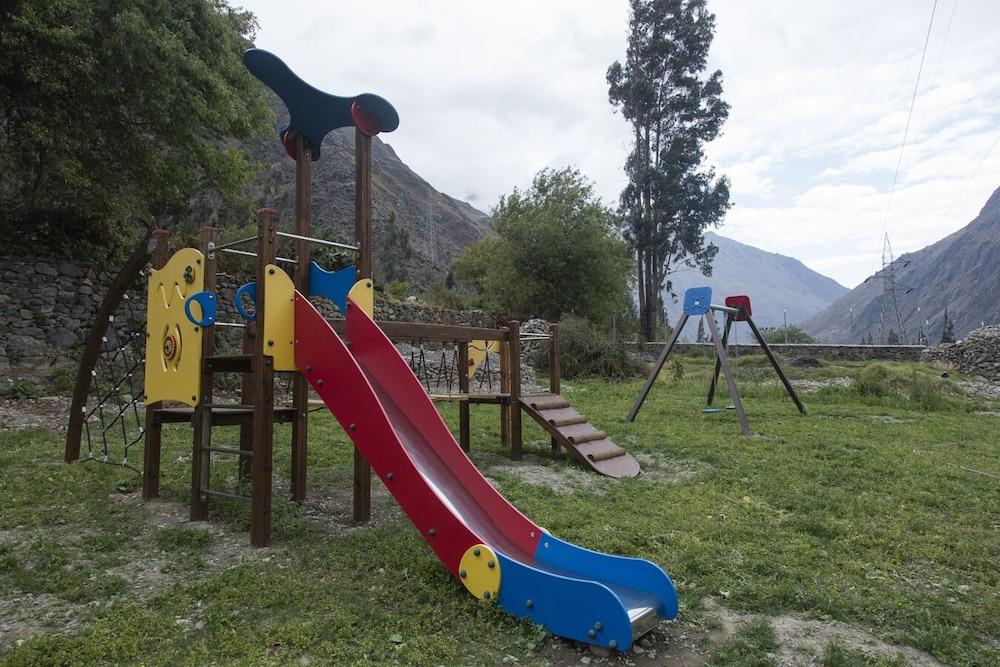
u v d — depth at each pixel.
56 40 10.23
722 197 38.88
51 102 11.07
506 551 3.42
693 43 38.03
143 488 5.02
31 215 11.52
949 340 41.47
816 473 6.29
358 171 4.77
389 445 3.55
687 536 4.22
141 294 12.49
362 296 4.68
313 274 5.00
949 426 10.03
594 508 4.96
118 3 11.12
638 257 39.22
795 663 2.65
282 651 2.60
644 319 39.03
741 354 28.84
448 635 2.80
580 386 17.02
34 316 11.07
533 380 16.92
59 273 11.49
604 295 31.34
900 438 8.67
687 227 38.88
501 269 31.08
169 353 4.85
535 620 2.89
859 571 3.71
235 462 6.29
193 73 12.39
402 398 4.36
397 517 4.69
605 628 2.65
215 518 4.52
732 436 8.66
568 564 3.33
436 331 6.40
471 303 31.95
